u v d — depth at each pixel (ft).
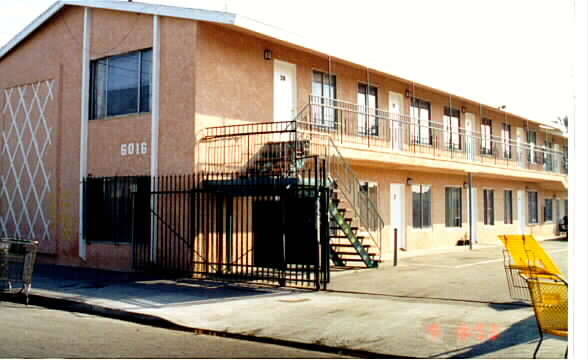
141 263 50.67
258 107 53.88
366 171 66.18
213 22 47.98
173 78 49.88
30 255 37.60
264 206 51.47
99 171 55.26
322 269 40.45
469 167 76.69
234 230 49.39
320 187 41.14
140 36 52.75
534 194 110.63
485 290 38.58
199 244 47.62
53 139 59.52
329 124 62.28
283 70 57.47
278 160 49.39
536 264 31.35
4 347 23.95
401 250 71.77
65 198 57.88
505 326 27.40
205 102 48.98
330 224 51.44
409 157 64.39
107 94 55.67
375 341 25.45
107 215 54.29
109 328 29.55
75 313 34.60
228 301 36.11
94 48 56.59
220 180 47.32
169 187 49.52
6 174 64.39
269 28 51.24
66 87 58.70
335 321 29.60
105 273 50.39
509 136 100.94
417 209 75.31
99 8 56.03
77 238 56.44
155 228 49.93
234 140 50.78
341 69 64.49
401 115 67.97
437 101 80.59
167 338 27.14
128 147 53.01
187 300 36.63
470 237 76.48
